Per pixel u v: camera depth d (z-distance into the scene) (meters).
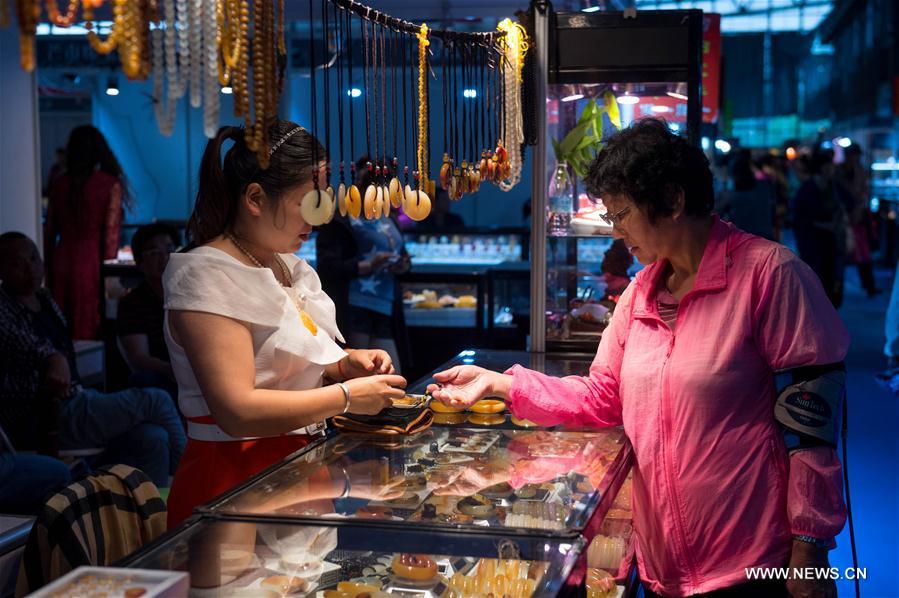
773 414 2.04
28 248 4.34
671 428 2.08
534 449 2.13
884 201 17.58
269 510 1.73
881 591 3.81
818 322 1.97
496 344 7.50
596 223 3.28
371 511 1.73
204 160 2.16
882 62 21.00
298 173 2.08
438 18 6.11
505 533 1.62
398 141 4.12
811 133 33.84
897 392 6.39
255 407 2.00
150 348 5.22
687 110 3.28
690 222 2.10
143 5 1.31
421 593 1.57
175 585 1.31
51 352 4.24
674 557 2.09
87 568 1.37
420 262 8.41
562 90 3.30
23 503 3.56
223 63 1.46
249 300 2.06
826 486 1.94
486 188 11.21
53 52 10.70
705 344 2.04
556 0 6.14
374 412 2.18
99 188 6.98
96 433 4.64
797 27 31.14
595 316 3.33
